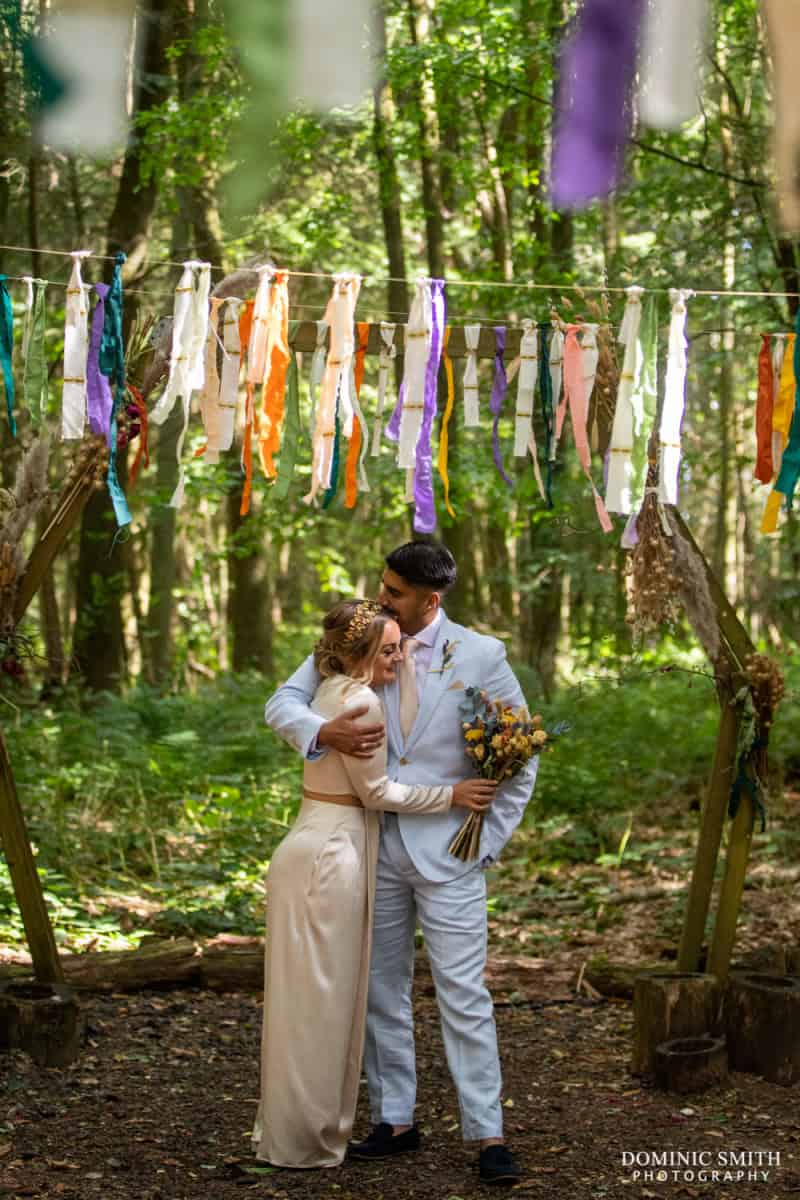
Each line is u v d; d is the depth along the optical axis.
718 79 9.09
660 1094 4.12
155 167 10.27
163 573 15.57
